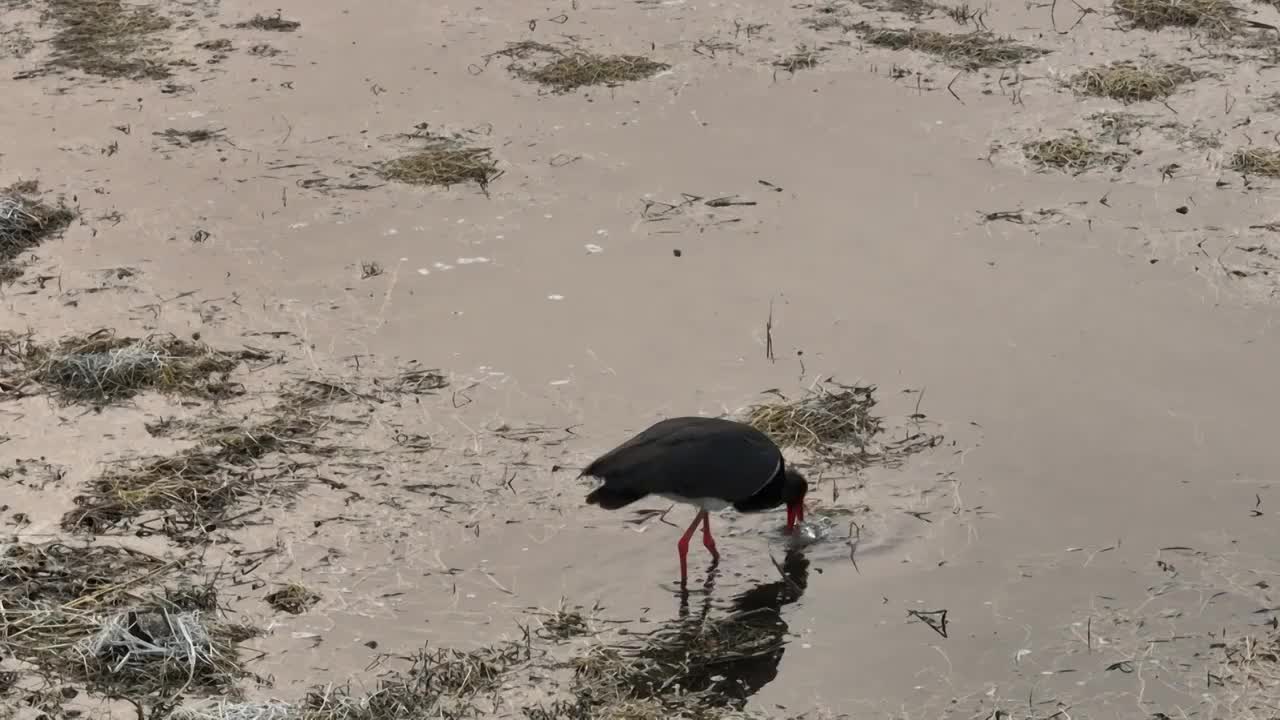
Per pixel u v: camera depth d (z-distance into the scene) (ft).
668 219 61.93
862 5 84.38
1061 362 51.65
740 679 38.29
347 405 49.39
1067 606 40.57
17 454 46.47
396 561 42.29
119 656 38.06
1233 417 48.47
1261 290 55.93
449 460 46.68
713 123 70.64
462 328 54.08
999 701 37.29
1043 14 82.53
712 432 41.60
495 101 73.36
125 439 47.39
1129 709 36.83
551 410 49.19
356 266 58.49
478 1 86.94
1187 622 39.83
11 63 77.51
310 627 39.50
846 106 72.13
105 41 80.38
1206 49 77.00
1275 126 68.64
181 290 56.49
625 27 82.33
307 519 43.88
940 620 40.24
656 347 52.80
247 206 63.26
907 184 64.44
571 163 66.80
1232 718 36.42
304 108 72.69
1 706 36.29
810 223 61.36
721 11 84.33
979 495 45.14
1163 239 59.67
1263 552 42.39
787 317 54.65
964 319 54.39
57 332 53.31
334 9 85.81
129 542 42.63
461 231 61.16
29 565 41.22
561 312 55.16
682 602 41.16
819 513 44.52
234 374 51.03
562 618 40.24
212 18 84.07
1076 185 64.18
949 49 77.71
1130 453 46.83
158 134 69.87
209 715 35.42
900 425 48.39
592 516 44.62
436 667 37.99
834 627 40.19
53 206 62.59
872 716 36.83
